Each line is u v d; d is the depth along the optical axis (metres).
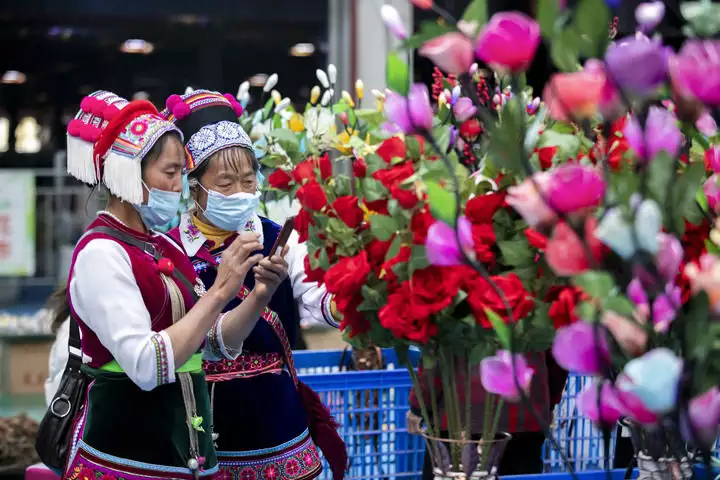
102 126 5.24
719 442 3.89
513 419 4.96
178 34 21.16
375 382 7.20
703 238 3.30
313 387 7.06
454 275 3.53
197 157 6.13
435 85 4.76
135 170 5.09
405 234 3.72
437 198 2.84
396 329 3.64
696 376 2.53
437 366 3.94
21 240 17.91
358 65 13.23
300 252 6.59
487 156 3.75
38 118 21.34
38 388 16.36
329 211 4.23
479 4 2.73
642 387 2.21
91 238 5.12
